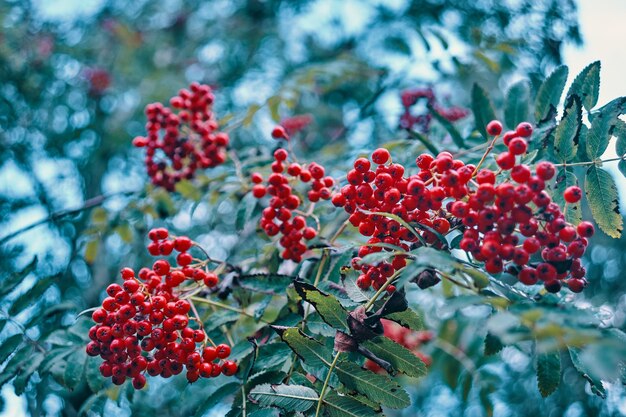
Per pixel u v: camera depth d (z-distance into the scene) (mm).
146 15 9320
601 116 2824
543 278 2391
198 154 4855
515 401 6941
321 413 2516
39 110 7512
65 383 3227
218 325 3402
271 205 3572
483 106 3781
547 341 1787
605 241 7680
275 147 4906
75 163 7602
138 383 2998
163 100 8055
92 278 6504
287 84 5316
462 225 2619
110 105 8281
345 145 5547
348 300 2795
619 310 7090
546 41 5770
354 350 2510
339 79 6039
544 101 3312
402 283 2051
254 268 4027
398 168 2658
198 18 9289
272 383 2816
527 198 2303
